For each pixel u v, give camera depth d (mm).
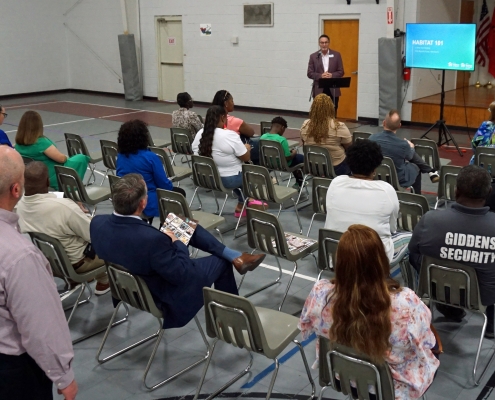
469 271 2732
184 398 2811
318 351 2215
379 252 1859
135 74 14031
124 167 4332
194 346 3297
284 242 3447
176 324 2861
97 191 4984
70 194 4820
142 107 13023
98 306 3777
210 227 4078
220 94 5742
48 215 3229
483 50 11195
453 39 7906
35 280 1745
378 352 1873
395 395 1989
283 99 11820
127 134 4246
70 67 16094
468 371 2963
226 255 3273
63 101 14289
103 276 3842
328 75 8539
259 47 11836
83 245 3354
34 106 13406
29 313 1740
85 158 5230
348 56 10672
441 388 2824
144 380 2918
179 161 7566
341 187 3250
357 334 1869
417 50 8367
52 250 3168
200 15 12602
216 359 3150
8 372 1804
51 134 9828
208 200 6016
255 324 2395
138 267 2703
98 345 3318
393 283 1926
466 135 9172
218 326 2549
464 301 2824
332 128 5184
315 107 5203
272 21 11445
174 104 13477
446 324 3432
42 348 1776
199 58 12961
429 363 1987
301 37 11141
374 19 10102
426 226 2828
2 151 1789
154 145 6777
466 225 2717
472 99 10000
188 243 3137
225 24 12234
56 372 1825
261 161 5719
